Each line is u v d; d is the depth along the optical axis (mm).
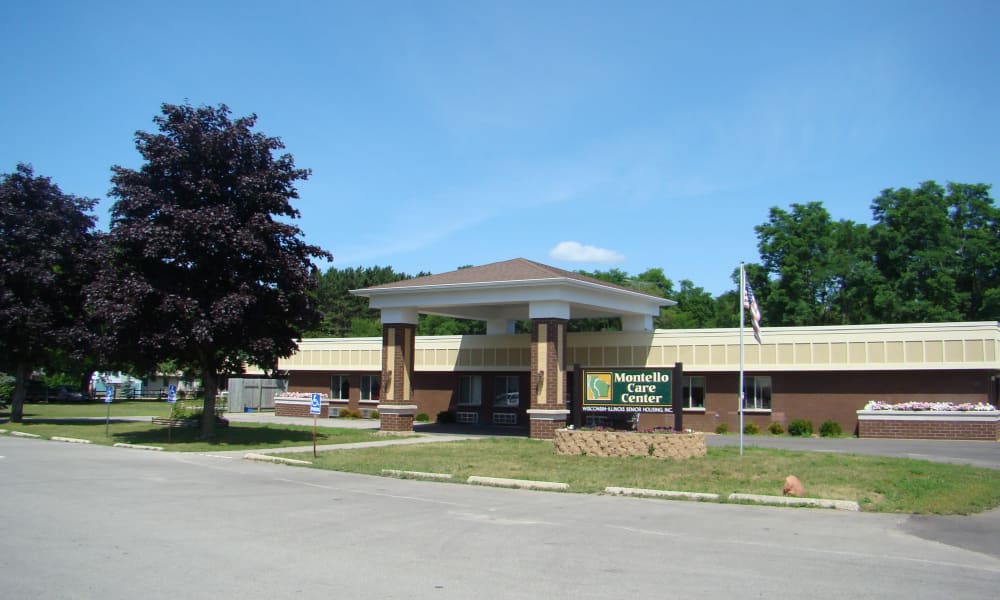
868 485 15867
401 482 17250
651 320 36562
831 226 56469
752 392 33469
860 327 31000
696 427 34344
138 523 11414
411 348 32781
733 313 70375
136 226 24500
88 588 7672
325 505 13562
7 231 34312
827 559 9484
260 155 26969
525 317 39125
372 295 33031
